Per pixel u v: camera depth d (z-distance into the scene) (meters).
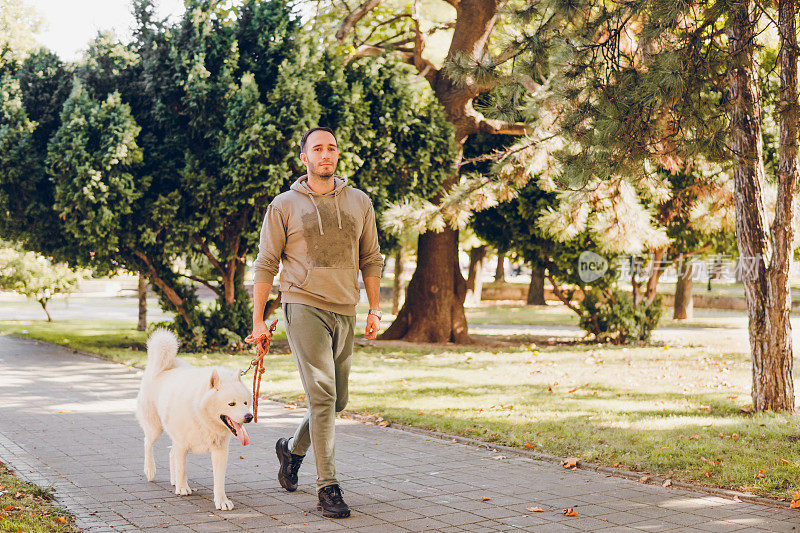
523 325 26.98
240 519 4.71
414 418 8.58
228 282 17.30
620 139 7.24
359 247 5.22
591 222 16.47
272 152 15.03
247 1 16.28
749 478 5.89
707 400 10.02
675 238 18.80
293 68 15.41
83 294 50.00
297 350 4.86
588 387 11.39
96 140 14.71
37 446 6.91
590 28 7.69
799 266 33.47
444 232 19.39
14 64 16.59
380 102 16.58
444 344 19.11
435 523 4.76
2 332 21.86
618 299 19.89
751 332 9.05
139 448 6.87
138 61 16.00
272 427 8.20
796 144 8.16
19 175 15.20
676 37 7.28
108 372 13.10
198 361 14.61
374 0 17.61
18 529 4.30
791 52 7.98
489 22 17.19
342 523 4.69
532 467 6.46
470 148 20.16
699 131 7.13
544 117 13.17
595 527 4.73
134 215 15.56
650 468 6.30
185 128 15.80
